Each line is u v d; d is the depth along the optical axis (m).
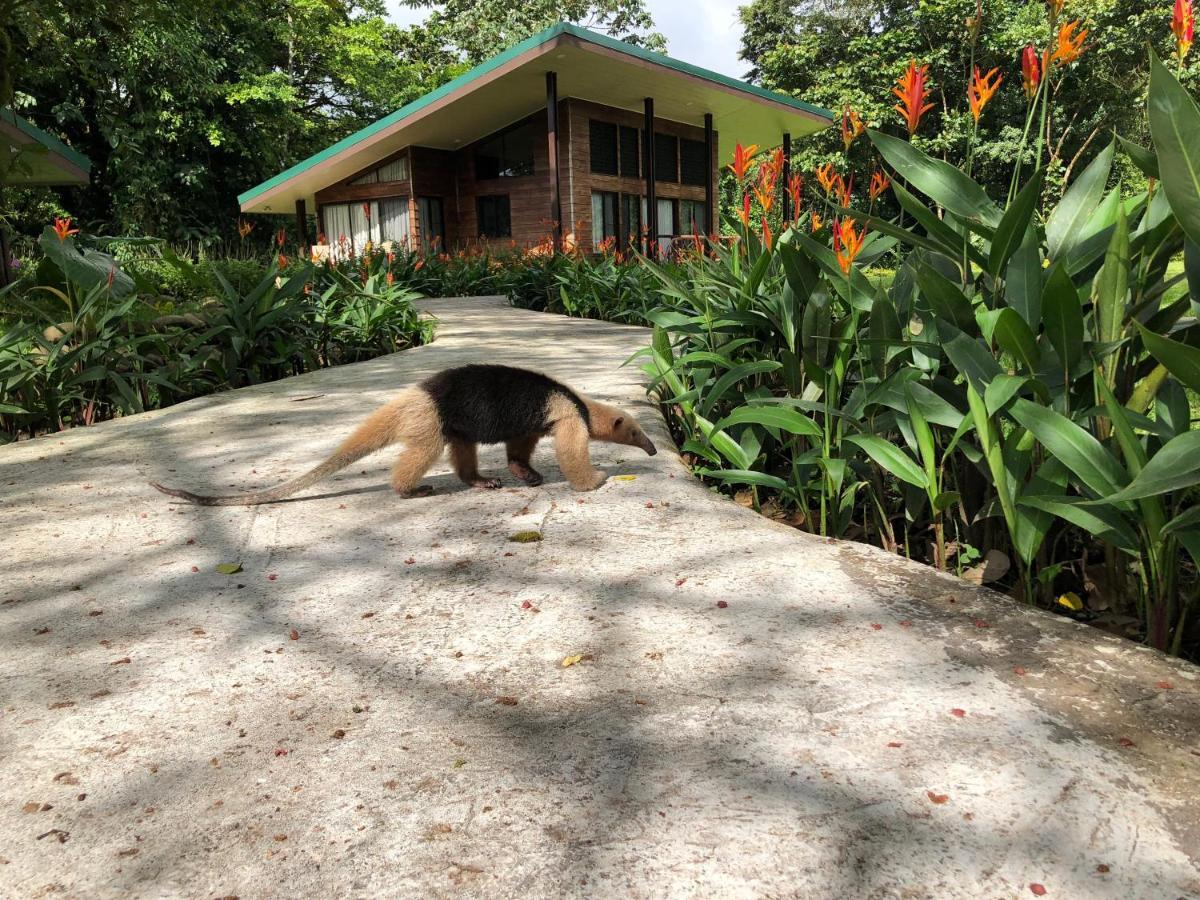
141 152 28.72
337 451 4.13
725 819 1.81
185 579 3.25
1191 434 2.32
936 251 3.66
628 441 4.69
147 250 25.39
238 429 5.84
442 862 1.71
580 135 24.05
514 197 25.55
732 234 6.51
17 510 4.17
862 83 33.03
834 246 4.00
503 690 2.37
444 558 3.41
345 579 3.22
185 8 10.14
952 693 2.28
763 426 4.58
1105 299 2.99
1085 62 25.33
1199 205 2.38
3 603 3.06
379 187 26.36
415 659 2.57
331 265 15.04
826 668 2.43
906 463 3.41
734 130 28.81
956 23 29.80
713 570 3.19
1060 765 1.96
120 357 7.37
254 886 1.66
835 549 3.37
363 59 38.69
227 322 8.70
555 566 3.28
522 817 1.83
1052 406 3.07
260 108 32.75
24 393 6.58
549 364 8.09
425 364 8.39
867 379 3.93
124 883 1.68
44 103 28.16
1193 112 2.30
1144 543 2.84
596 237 25.12
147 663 2.58
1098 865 1.66
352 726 2.21
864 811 1.82
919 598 2.90
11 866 1.73
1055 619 2.73
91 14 9.53
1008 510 2.96
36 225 27.95
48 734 2.20
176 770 2.04
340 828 1.82
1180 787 1.89
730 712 2.22
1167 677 2.36
